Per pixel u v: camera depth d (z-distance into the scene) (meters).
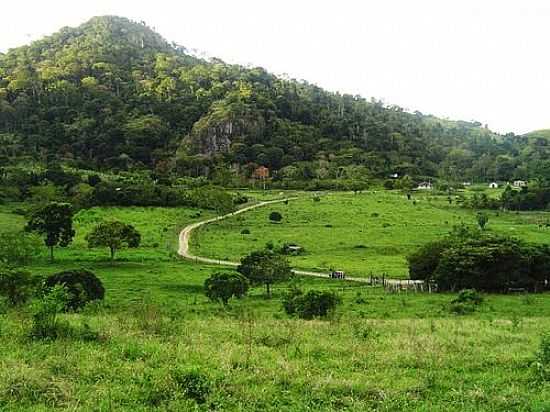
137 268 73.69
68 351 16.58
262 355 17.55
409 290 62.12
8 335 18.78
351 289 62.38
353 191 177.75
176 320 24.95
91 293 42.62
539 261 64.44
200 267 76.19
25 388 12.73
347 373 15.59
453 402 13.20
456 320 34.69
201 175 192.75
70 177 148.88
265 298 56.06
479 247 64.62
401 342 20.91
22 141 197.00
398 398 13.36
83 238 96.50
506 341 22.92
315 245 98.88
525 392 14.16
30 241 61.88
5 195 126.62
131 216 119.44
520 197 153.75
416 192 177.75
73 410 11.64
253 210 136.75
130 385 13.61
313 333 23.31
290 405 12.80
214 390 13.27
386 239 104.38
